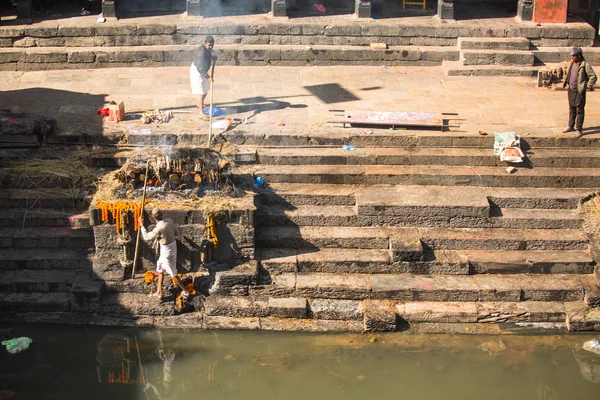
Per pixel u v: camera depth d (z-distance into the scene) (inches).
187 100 549.6
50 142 495.5
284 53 609.0
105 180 456.4
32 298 434.3
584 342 425.7
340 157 492.4
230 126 510.0
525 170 491.8
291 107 541.0
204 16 630.5
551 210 475.8
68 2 673.0
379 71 605.3
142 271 442.0
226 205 434.3
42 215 457.7
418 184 485.7
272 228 462.0
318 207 472.4
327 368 406.3
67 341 418.9
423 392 392.5
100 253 440.5
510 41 613.9
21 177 468.1
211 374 402.0
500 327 433.4
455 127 515.2
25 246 452.8
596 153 498.3
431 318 433.7
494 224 467.5
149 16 633.0
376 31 618.8
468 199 469.1
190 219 431.8
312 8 652.1
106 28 605.9
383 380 399.5
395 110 538.9
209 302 433.4
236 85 575.8
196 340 422.0
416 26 621.0
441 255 454.0
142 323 428.5
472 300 440.5
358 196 468.8
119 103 513.3
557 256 454.0
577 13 670.5
